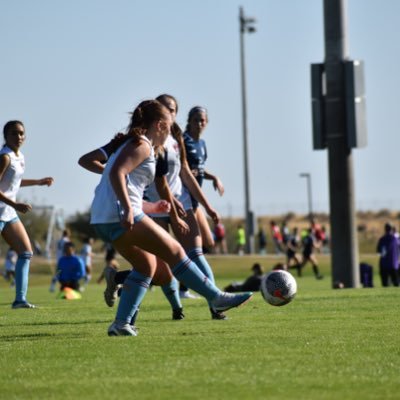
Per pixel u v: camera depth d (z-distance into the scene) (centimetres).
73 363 2366
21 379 2158
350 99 7200
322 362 2312
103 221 2777
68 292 6788
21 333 3106
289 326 3159
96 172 2989
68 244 7962
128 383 2072
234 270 16038
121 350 2566
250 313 3741
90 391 1992
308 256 13300
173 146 3409
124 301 2917
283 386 2005
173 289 3491
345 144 7238
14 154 4400
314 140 7350
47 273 16662
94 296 6862
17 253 4547
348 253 7238
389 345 2612
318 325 3186
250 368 2228
